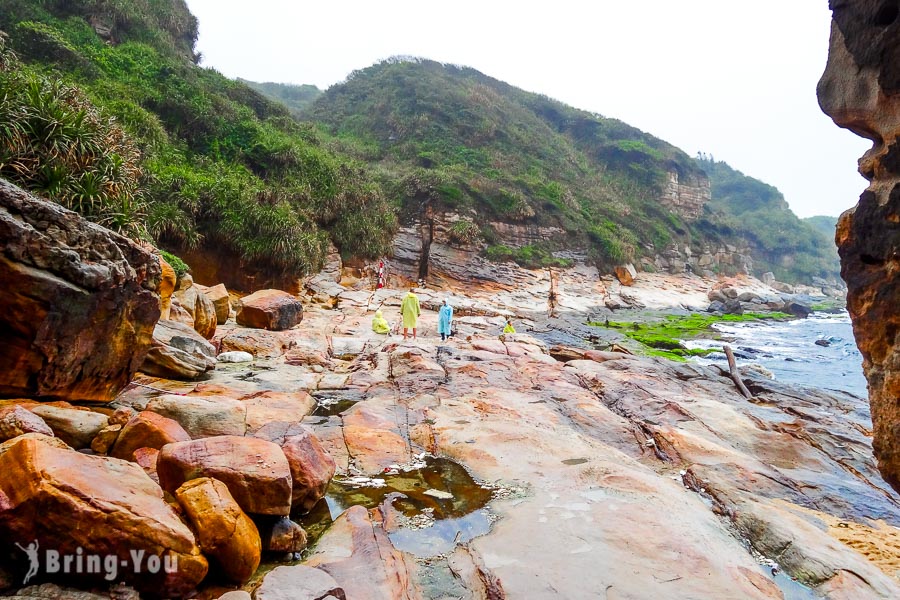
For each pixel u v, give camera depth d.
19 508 2.84
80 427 4.91
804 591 4.25
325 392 9.23
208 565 3.39
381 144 54.28
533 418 8.12
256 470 4.03
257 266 21.83
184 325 9.58
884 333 3.56
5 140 7.79
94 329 5.63
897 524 5.69
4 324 4.90
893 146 3.38
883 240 3.46
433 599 3.68
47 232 5.05
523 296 36.59
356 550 4.04
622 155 74.56
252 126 28.55
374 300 22.91
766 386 12.17
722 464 6.88
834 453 8.04
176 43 35.25
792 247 95.75
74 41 25.31
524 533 4.58
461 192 39.91
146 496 3.33
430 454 6.75
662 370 13.16
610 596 3.72
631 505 5.23
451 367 11.12
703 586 3.91
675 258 56.47
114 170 9.45
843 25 3.59
